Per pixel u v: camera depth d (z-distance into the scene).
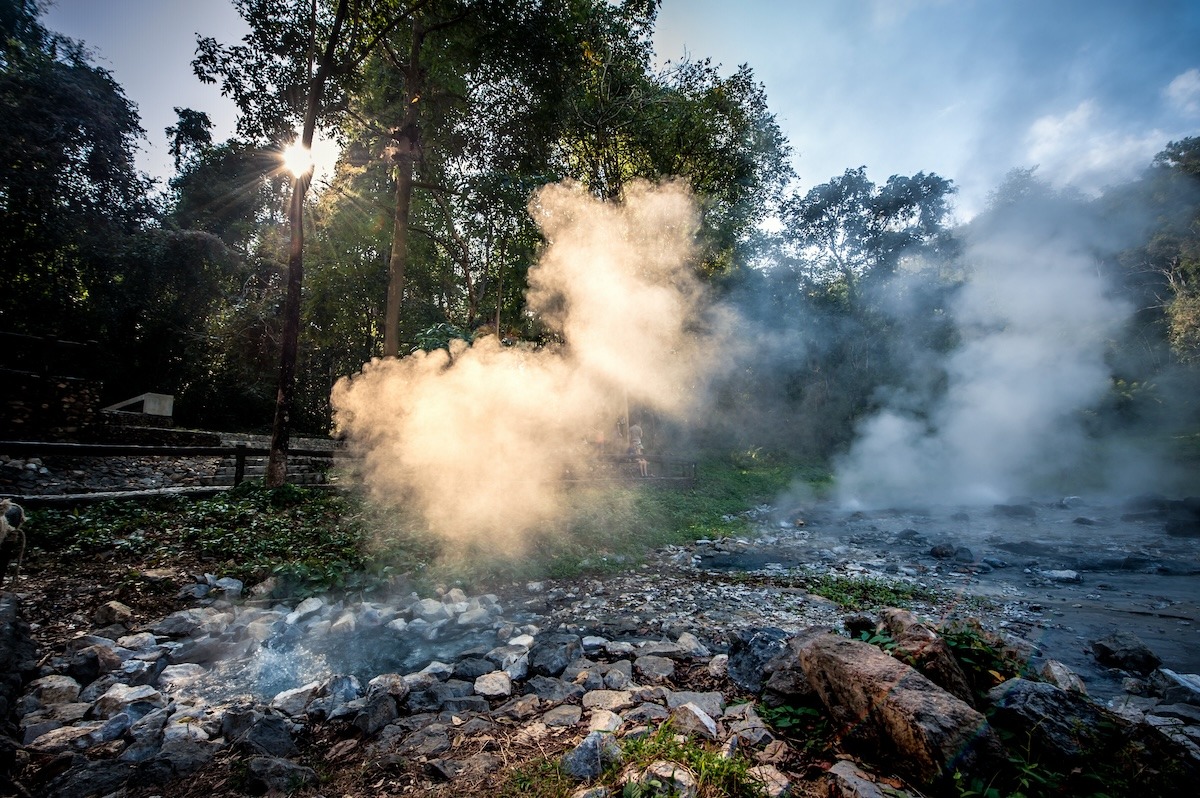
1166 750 2.51
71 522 7.08
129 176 25.09
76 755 2.99
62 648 4.62
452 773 2.80
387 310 15.52
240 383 25.86
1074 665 4.71
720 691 3.79
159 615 5.54
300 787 2.71
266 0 13.03
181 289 25.72
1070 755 2.53
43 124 21.39
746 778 2.48
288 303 10.42
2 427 11.15
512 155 18.30
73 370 22.08
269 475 10.01
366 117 17.33
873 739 2.68
